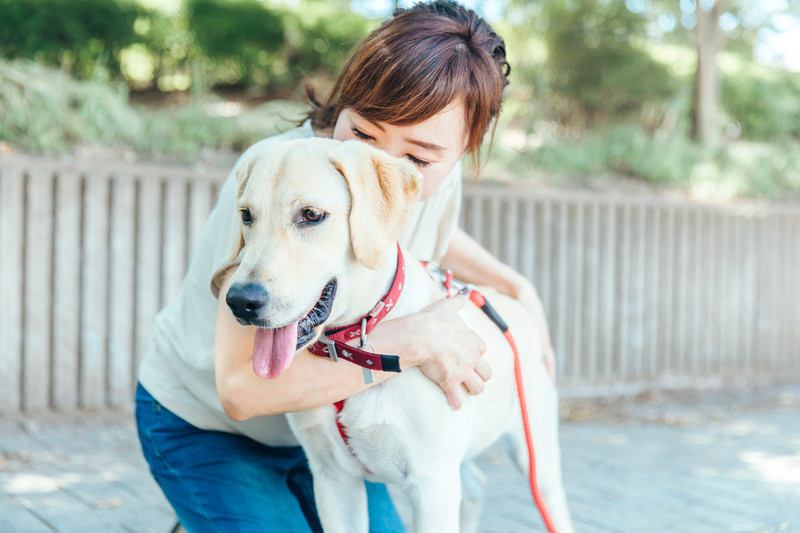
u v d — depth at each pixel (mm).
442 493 2330
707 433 6992
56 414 6660
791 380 10078
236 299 1959
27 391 6609
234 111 9938
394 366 2174
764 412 8086
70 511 4320
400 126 2324
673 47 12219
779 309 10172
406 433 2279
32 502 4449
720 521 4492
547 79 11898
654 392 9047
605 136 10711
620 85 11609
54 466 5223
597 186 9641
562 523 3027
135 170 6941
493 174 9164
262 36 10664
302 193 2064
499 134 9891
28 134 7230
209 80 10867
